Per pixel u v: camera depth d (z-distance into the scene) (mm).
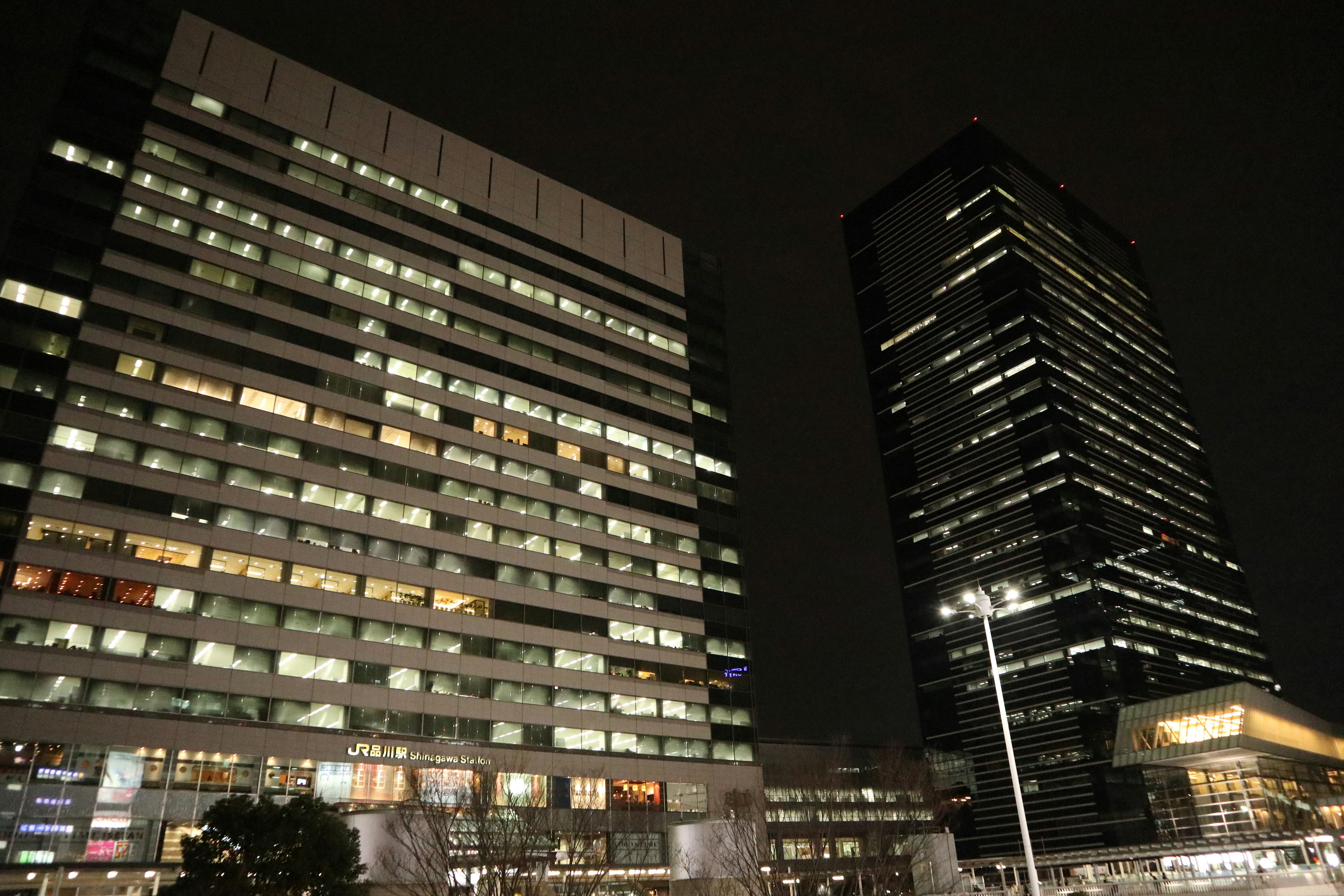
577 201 108000
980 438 172750
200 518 67125
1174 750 109125
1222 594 177500
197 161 78938
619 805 79188
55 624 58875
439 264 91000
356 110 92188
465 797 49750
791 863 61594
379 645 71938
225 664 64312
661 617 90812
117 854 56062
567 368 96188
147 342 69750
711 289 118000
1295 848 85750
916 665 168625
